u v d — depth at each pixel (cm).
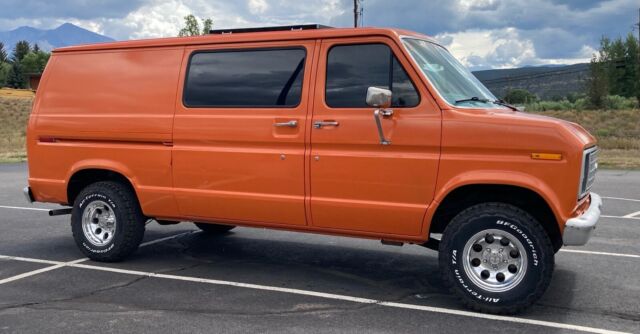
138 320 505
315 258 718
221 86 616
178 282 618
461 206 556
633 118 4444
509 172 500
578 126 536
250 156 593
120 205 673
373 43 552
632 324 495
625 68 6875
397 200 538
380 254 738
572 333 475
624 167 1811
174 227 908
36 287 600
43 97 709
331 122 557
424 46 578
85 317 513
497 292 511
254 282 618
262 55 600
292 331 480
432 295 575
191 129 621
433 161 522
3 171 1830
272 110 586
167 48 649
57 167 702
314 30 578
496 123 504
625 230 873
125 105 660
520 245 504
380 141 538
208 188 619
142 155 649
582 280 620
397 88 539
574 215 496
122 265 685
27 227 915
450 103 527
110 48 679
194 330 482
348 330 482
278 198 584
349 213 557
